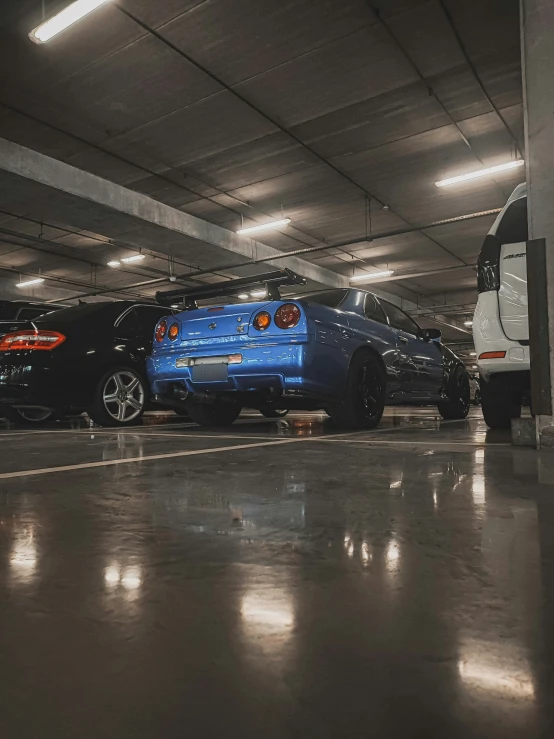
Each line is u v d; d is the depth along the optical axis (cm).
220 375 338
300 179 1100
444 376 531
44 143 928
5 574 81
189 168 1039
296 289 1809
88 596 72
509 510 122
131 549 94
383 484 156
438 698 47
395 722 43
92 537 102
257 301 341
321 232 1459
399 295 2284
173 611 67
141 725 44
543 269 236
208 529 108
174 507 128
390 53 709
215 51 698
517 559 86
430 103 827
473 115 862
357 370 363
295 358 312
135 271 1858
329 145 956
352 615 65
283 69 738
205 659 54
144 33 662
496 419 368
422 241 1554
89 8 563
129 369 450
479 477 166
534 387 242
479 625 62
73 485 158
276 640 59
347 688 48
